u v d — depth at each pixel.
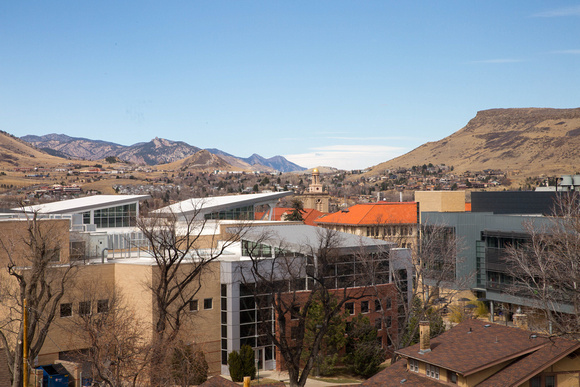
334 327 62.41
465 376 35.59
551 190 111.94
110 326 45.84
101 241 72.25
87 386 53.09
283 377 61.16
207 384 43.72
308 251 64.19
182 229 81.50
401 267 72.94
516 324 68.56
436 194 115.94
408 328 63.41
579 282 49.69
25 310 44.28
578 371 36.97
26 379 43.44
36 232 52.06
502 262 82.31
